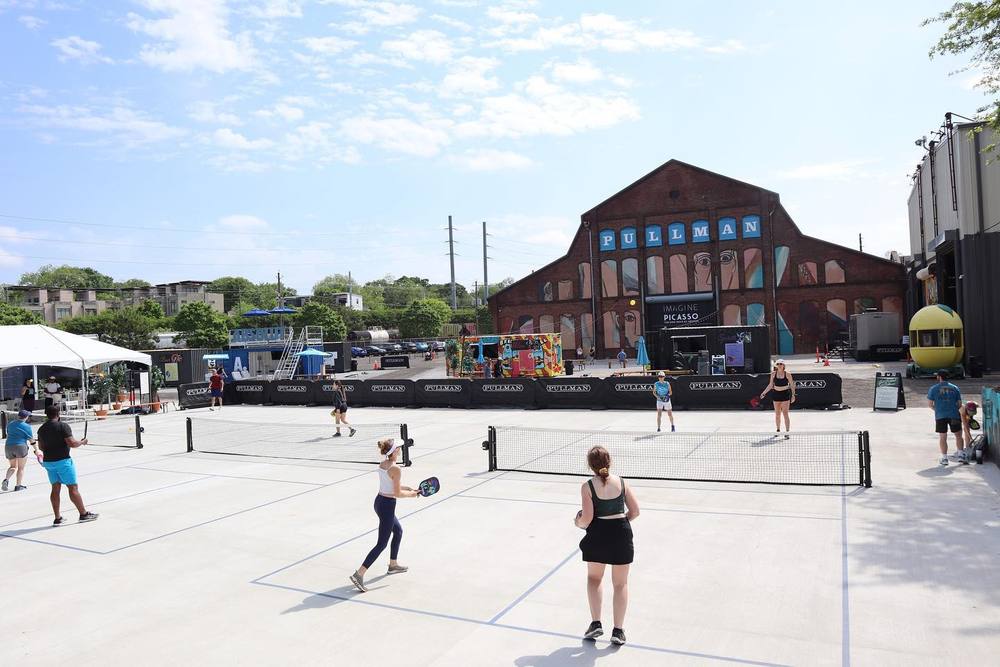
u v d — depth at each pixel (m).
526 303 56.12
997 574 7.03
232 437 20.16
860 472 10.95
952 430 12.28
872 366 36.03
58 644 6.35
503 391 25.31
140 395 32.28
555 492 11.55
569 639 5.99
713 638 5.87
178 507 11.67
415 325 103.38
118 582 8.01
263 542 9.38
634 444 15.80
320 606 7.00
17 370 34.66
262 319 85.94
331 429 21.33
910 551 7.83
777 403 15.65
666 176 52.50
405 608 6.85
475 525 9.74
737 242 50.84
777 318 49.97
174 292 126.25
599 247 54.25
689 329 34.56
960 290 30.08
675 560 7.91
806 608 6.40
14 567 8.77
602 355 54.22
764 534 8.74
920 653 5.45
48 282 151.75
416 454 15.88
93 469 15.92
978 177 28.81
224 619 6.77
